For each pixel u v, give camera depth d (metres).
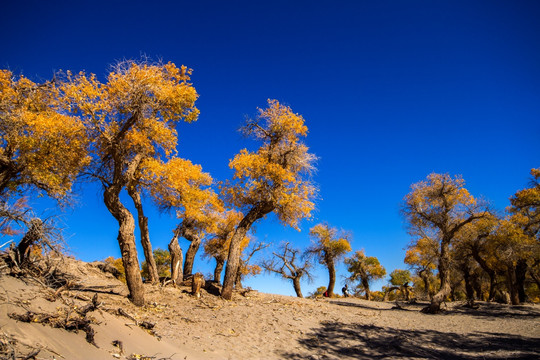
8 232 9.70
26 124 12.99
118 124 13.62
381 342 12.72
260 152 20.11
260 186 18.72
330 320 15.84
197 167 20.36
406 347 12.12
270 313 15.35
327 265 36.06
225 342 10.44
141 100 13.48
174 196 18.30
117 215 13.23
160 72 13.85
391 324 16.69
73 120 13.16
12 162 12.84
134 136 12.96
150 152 15.02
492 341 13.74
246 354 9.64
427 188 24.17
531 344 13.12
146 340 8.30
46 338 5.73
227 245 25.12
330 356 10.48
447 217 23.75
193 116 14.48
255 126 20.31
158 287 16.88
